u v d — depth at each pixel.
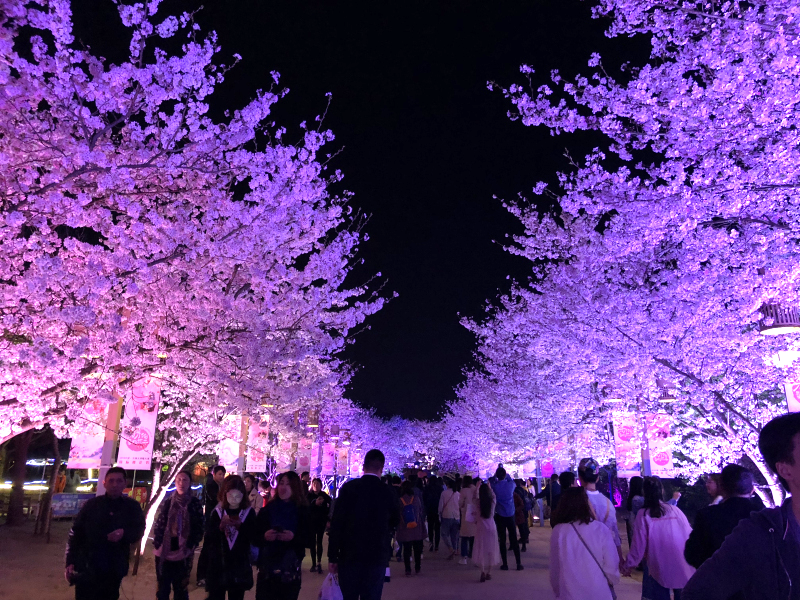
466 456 43.84
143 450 9.91
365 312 14.24
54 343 8.07
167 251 9.17
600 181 9.52
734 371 11.87
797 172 7.43
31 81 7.58
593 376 15.99
